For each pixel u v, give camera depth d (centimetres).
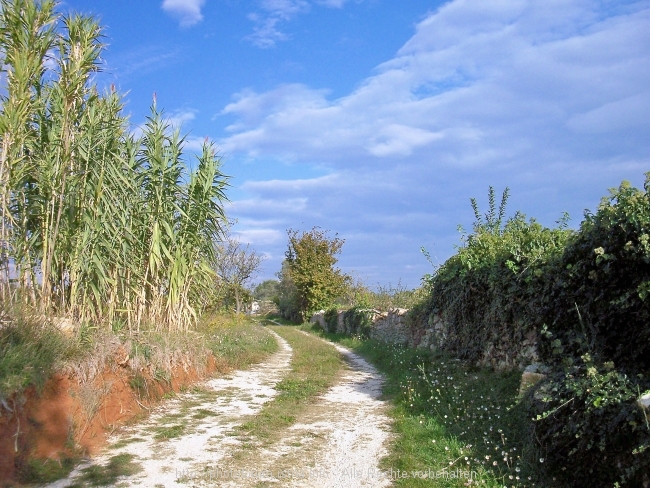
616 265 551
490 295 932
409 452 612
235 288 3175
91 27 830
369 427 744
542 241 824
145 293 1064
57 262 798
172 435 674
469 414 712
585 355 518
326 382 1123
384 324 1891
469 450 590
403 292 2052
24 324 623
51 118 823
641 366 524
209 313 1561
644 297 493
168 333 1022
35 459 514
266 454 613
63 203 795
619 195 561
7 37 770
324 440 676
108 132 872
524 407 590
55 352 624
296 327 4028
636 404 419
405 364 1198
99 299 829
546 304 695
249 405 879
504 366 868
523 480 493
